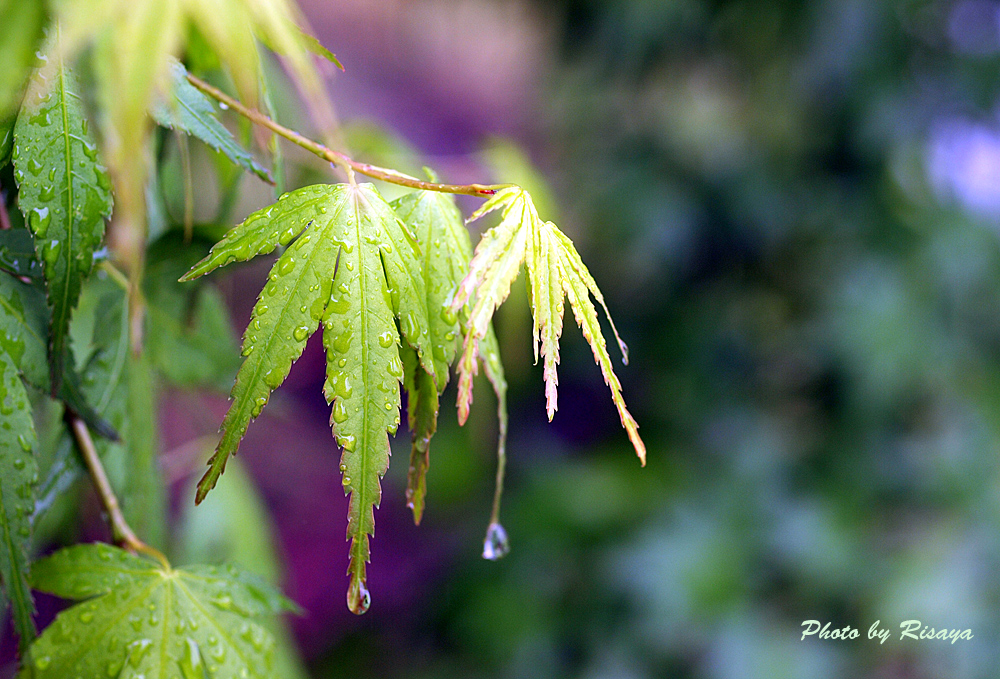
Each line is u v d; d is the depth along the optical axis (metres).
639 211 1.30
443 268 0.44
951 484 1.17
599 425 1.45
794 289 1.28
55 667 0.43
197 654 0.44
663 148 1.34
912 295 1.19
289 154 0.52
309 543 2.36
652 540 1.19
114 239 0.46
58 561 0.44
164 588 0.44
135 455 0.48
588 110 1.42
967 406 1.21
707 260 1.32
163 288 0.49
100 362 0.48
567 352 1.42
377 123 0.66
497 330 0.85
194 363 0.50
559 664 1.18
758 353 1.30
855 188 1.24
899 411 1.23
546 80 1.52
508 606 1.23
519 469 1.41
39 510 0.45
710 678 1.08
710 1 1.24
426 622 1.42
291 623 2.01
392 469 1.59
